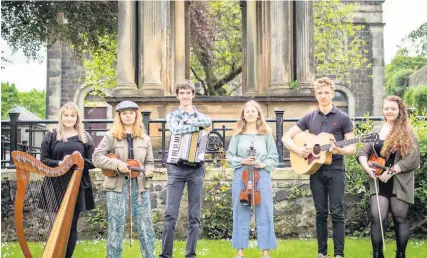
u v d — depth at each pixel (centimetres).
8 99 2889
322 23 2320
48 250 576
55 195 640
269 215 656
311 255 757
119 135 624
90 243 882
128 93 1247
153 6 1281
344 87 2908
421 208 910
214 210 939
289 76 1274
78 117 667
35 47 1858
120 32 1279
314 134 677
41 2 1820
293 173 944
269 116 1253
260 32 1359
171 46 1353
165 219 642
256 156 660
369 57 2922
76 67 2833
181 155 638
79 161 609
